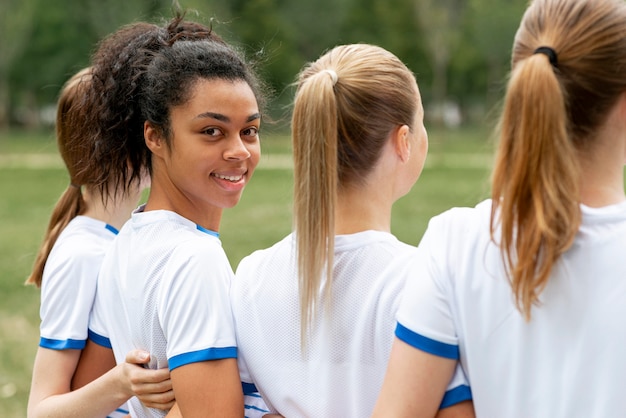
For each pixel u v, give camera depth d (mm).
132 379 2121
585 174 1674
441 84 39594
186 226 2240
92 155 2428
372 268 1963
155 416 2240
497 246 1678
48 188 19172
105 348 2385
